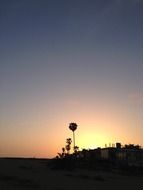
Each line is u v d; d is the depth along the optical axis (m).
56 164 85.25
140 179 73.06
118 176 76.25
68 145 92.88
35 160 114.12
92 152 99.88
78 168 87.38
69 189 48.47
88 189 50.59
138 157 92.88
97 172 81.19
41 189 44.78
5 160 108.31
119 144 98.81
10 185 45.59
